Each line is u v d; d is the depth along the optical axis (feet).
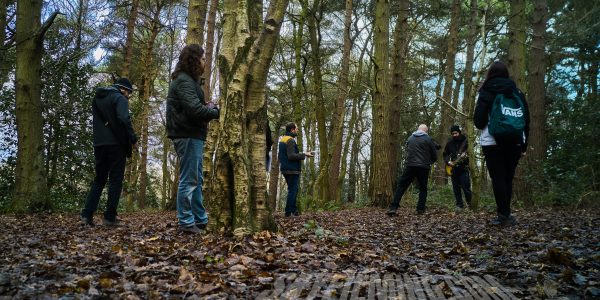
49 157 36.01
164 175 89.66
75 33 41.68
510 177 21.22
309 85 69.92
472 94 30.30
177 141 18.40
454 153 37.37
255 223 17.03
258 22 18.80
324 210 41.70
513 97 19.98
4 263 11.86
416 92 85.97
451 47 61.00
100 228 20.33
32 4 30.58
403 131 82.99
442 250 15.57
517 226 20.83
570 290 10.05
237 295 9.63
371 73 83.97
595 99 39.04
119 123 20.47
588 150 36.29
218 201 17.11
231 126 17.07
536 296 9.57
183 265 12.16
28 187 29.84
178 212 18.57
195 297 9.18
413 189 55.31
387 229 22.76
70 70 36.94
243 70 17.16
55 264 11.59
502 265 12.69
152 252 13.74
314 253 14.56
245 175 16.92
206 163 27.58
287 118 63.26
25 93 30.07
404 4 48.49
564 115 39.70
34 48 30.19
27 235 17.61
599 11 52.42
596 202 33.60
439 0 64.54
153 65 73.36
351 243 17.34
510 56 40.68
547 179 37.37
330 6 66.64
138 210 50.72
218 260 12.77
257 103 17.52
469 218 26.66
